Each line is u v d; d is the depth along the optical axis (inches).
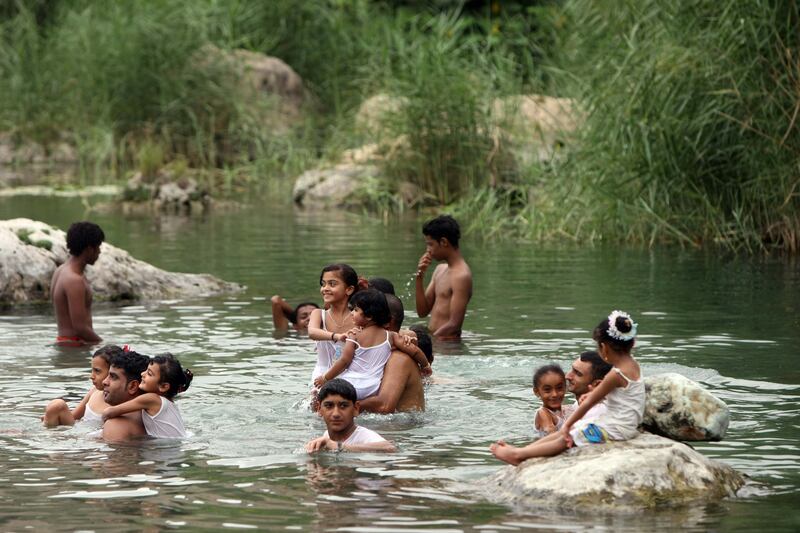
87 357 968.3
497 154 2071.9
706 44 1576.0
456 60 2230.6
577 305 1176.8
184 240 1679.4
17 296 1234.0
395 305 900.0
